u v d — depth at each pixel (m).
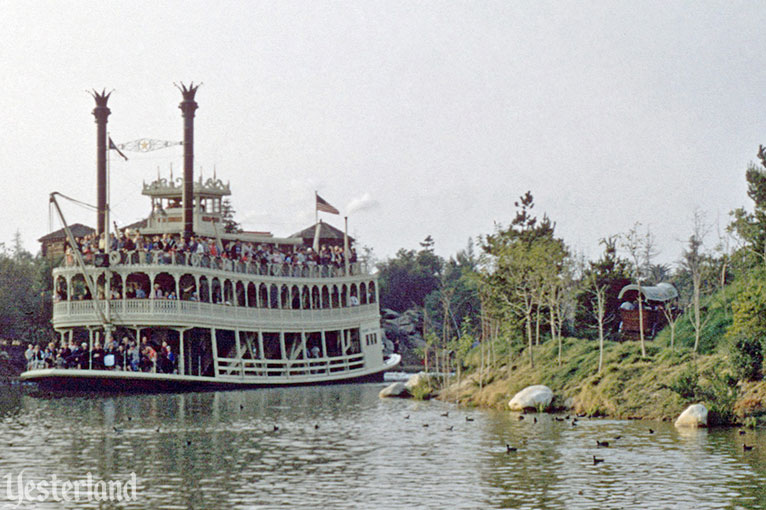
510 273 78.06
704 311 70.31
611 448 43.75
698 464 39.56
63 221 79.69
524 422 54.19
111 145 84.50
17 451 45.25
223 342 89.94
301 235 121.19
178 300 81.75
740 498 33.62
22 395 77.00
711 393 52.53
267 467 40.59
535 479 37.22
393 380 105.19
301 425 55.12
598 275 82.31
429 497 34.38
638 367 59.72
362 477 38.16
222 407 66.69
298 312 93.88
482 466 40.09
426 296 172.88
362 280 102.00
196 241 88.88
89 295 86.12
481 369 70.38
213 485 36.91
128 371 77.81
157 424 56.12
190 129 94.69
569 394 60.72
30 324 113.75
